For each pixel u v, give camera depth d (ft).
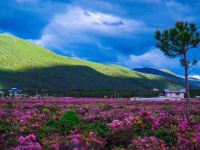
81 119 104.53
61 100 279.28
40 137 70.08
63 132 78.23
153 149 58.29
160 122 88.74
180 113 135.64
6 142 63.10
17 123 92.07
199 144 60.85
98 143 61.41
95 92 555.28
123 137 66.64
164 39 112.88
